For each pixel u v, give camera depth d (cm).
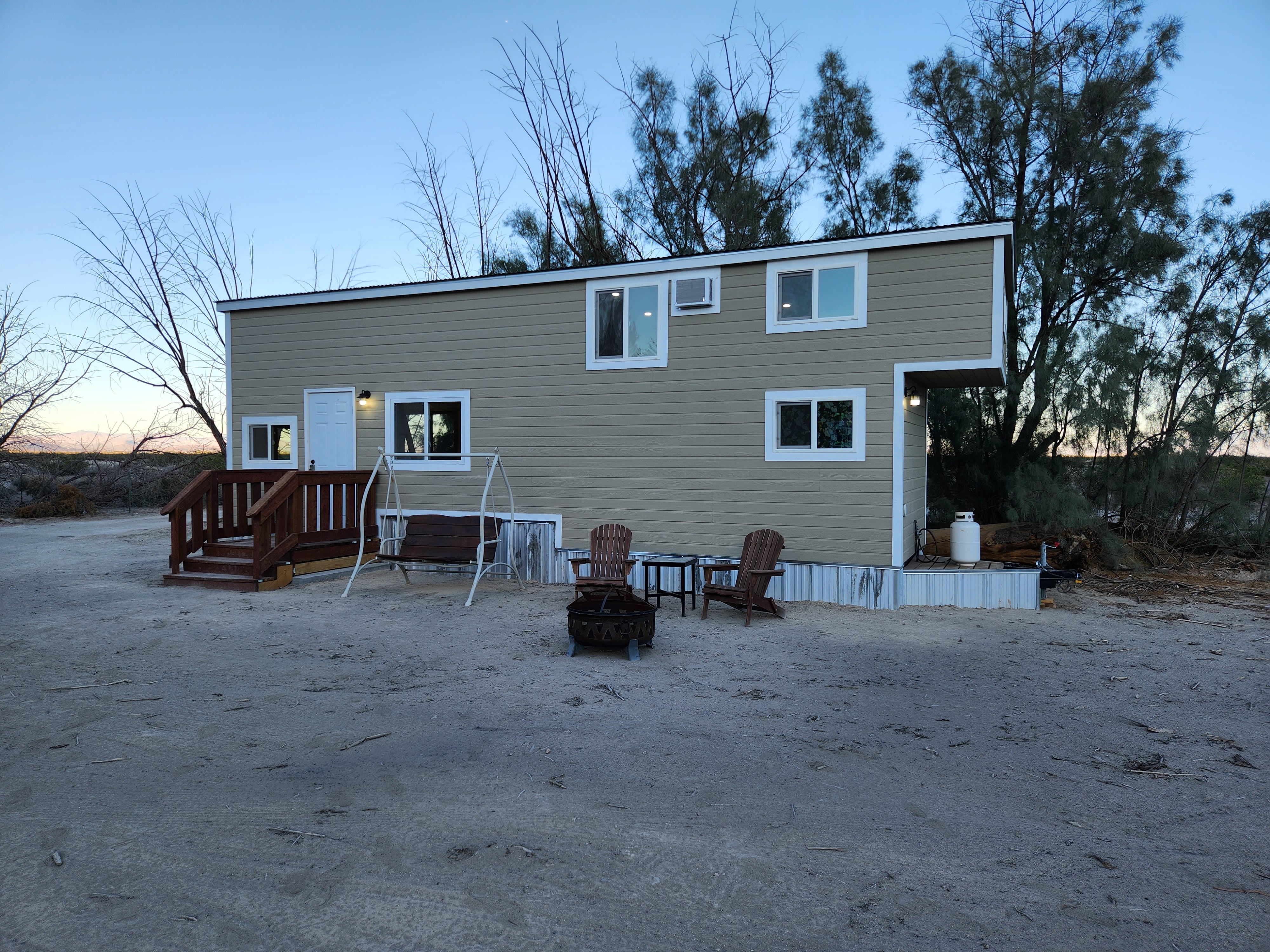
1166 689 584
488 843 323
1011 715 515
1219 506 1327
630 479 999
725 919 270
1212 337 1273
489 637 721
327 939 254
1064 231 1298
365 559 1121
